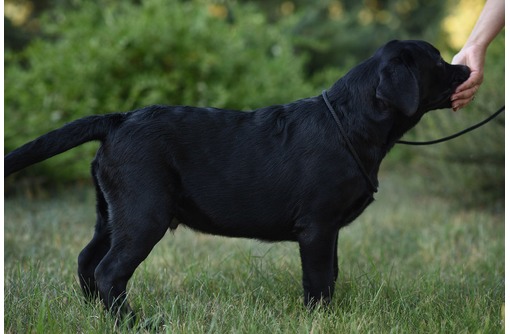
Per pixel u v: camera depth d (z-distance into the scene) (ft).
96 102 45.78
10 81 46.91
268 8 102.73
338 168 19.35
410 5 109.19
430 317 19.47
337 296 21.83
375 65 19.93
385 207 45.42
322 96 20.52
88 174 46.44
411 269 28.66
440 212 43.29
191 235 35.50
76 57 47.06
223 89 46.29
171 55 46.65
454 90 20.57
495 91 39.42
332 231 19.66
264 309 20.47
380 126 19.79
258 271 23.99
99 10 51.29
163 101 46.06
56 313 19.42
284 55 55.16
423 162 49.03
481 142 40.27
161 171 19.20
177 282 24.02
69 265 26.35
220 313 19.56
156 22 46.96
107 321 18.43
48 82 47.83
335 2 110.11
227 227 19.99
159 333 18.48
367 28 101.50
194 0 54.75
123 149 19.16
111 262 18.94
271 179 19.52
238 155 19.62
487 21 22.35
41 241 32.19
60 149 19.19
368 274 25.04
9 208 40.04
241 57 49.83
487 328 18.48
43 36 72.33
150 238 19.03
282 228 20.01
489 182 43.01
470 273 26.48
